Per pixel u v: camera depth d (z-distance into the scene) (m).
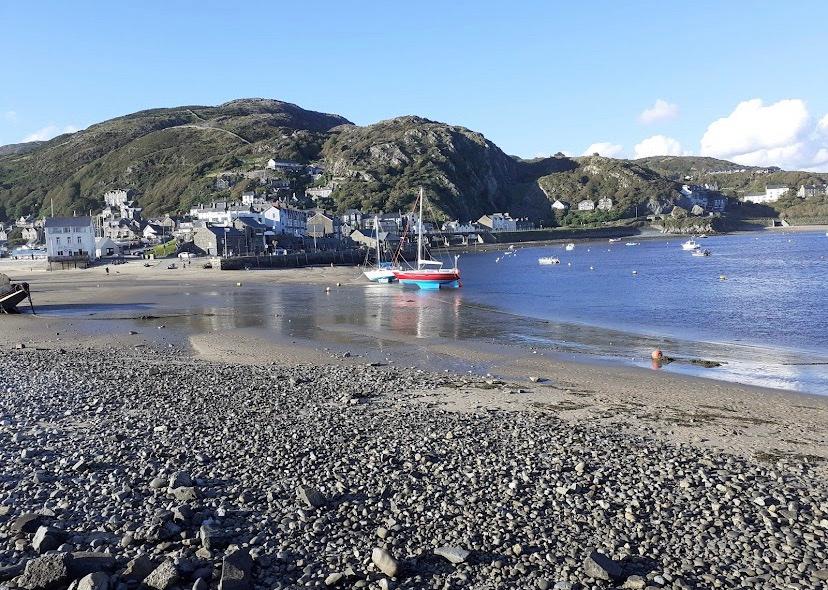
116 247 127.31
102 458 12.54
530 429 15.87
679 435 15.88
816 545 9.44
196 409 17.34
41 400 18.09
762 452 14.44
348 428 15.59
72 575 7.55
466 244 191.38
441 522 9.98
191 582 7.76
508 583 8.16
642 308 46.06
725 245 158.25
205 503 10.41
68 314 45.78
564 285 68.00
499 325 38.94
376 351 29.97
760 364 26.20
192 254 115.56
